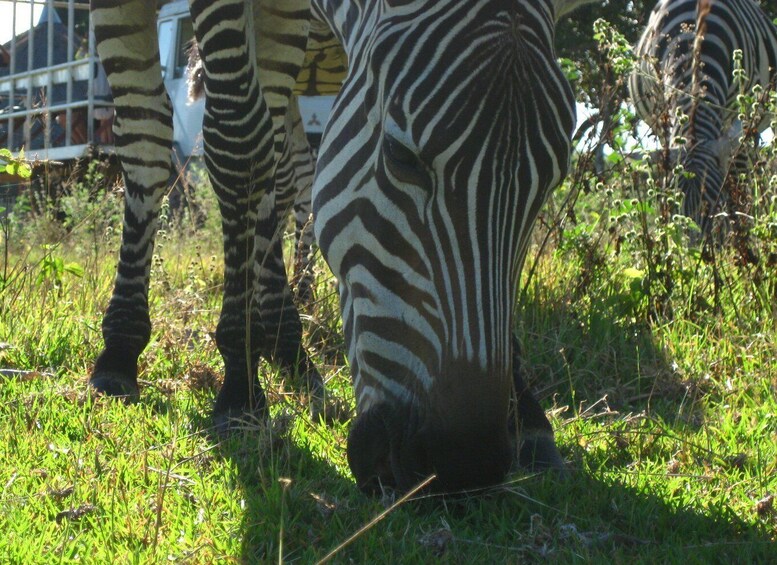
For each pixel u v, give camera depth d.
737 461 2.90
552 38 2.08
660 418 3.33
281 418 2.95
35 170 9.46
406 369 2.09
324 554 2.18
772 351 4.09
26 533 2.22
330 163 2.30
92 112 10.42
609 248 5.12
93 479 2.53
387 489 2.36
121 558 2.09
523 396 2.88
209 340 4.10
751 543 2.26
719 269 4.98
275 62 3.73
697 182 6.20
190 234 8.33
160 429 3.04
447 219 1.97
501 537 2.28
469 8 2.01
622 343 4.18
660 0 8.12
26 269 4.94
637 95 7.35
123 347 3.51
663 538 2.36
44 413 3.08
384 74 2.05
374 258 2.13
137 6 3.50
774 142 4.93
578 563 2.15
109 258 6.45
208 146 3.10
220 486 2.54
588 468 2.77
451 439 1.94
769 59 7.95
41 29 13.20
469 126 1.93
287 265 6.18
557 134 1.99
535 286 4.62
